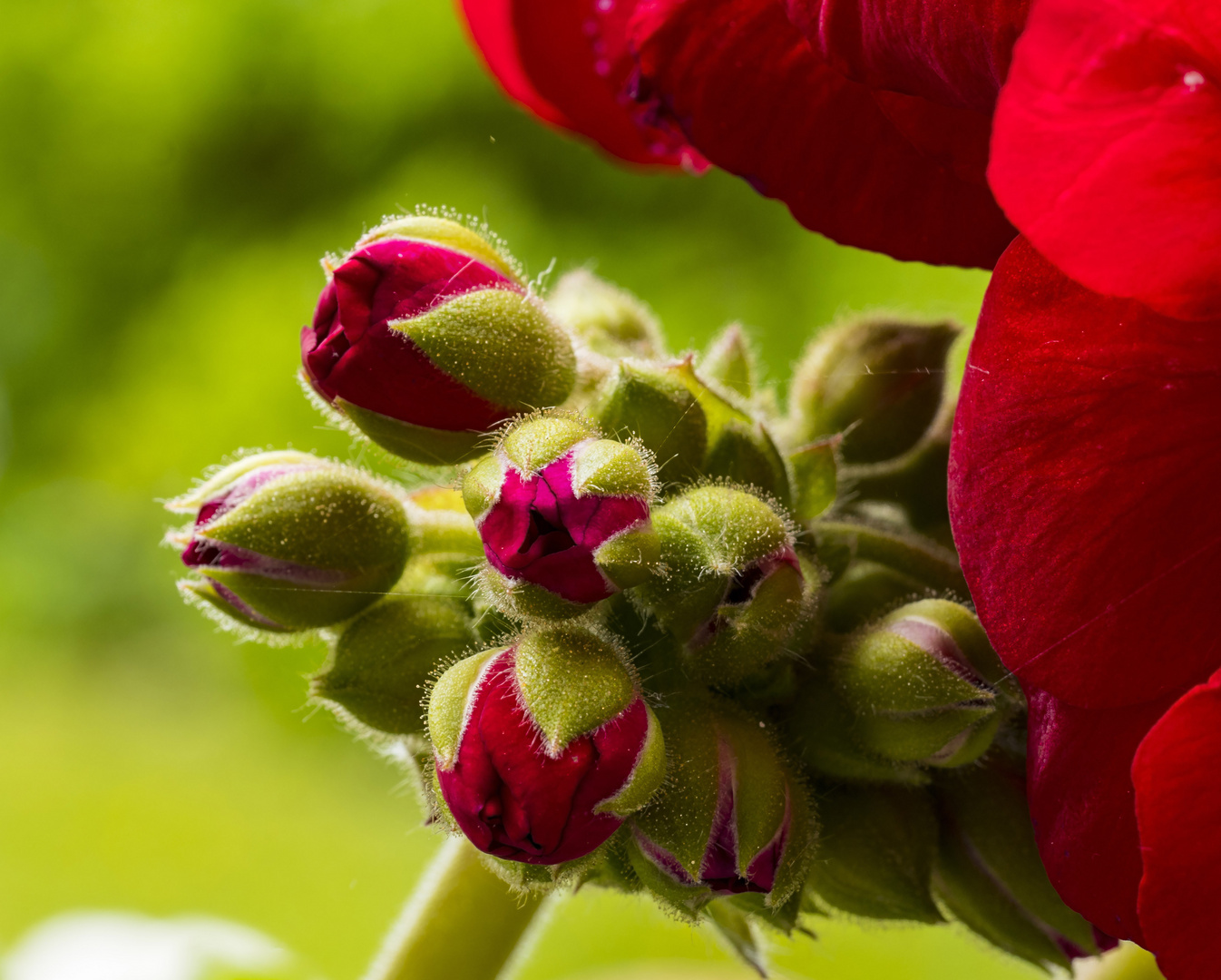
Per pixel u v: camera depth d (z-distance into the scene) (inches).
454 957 8.1
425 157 33.8
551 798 7.0
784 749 7.4
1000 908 7.6
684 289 28.7
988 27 6.8
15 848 33.6
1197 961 6.8
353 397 7.3
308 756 39.7
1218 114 6.5
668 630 7.3
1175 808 6.8
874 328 8.0
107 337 40.8
